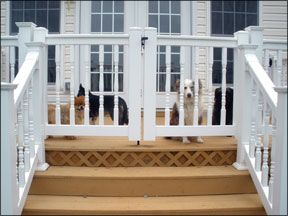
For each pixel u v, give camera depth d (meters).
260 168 3.29
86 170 3.47
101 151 3.58
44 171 3.40
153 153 3.60
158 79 6.15
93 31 6.95
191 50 6.77
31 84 3.28
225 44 3.74
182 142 3.95
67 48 6.29
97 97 4.74
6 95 2.65
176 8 7.01
